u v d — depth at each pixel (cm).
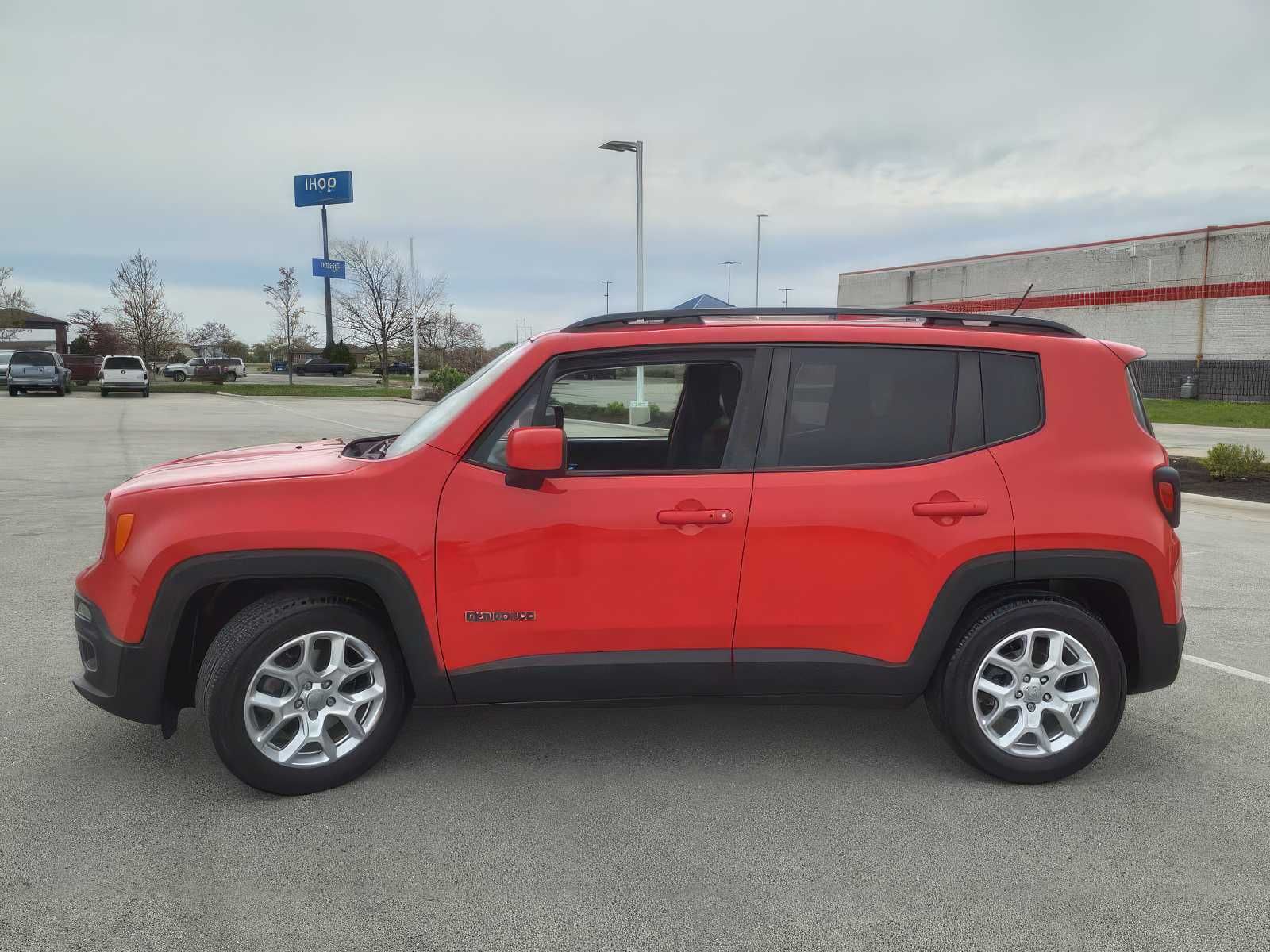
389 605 323
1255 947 247
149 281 5275
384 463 331
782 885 276
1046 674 344
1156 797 338
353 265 5209
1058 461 346
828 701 350
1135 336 3288
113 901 262
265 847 293
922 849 298
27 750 366
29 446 1578
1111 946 247
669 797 333
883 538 334
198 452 1505
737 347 343
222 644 318
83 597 329
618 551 328
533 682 332
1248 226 2958
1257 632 562
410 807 322
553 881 276
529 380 338
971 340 352
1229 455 1214
